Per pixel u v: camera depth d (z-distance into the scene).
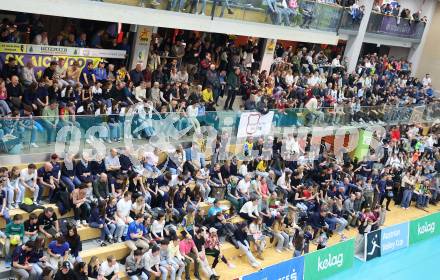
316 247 18.81
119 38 19.81
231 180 18.06
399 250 20.92
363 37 29.17
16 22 17.39
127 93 17.53
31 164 13.90
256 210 17.64
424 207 24.97
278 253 17.84
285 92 22.70
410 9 33.81
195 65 21.19
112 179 15.22
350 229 20.78
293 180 19.83
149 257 14.02
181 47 21.23
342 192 20.44
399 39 32.47
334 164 21.52
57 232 13.33
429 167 26.11
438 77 34.53
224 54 22.23
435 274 19.69
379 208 21.14
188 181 16.89
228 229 16.73
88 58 18.39
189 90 20.41
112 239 14.50
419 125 28.41
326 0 25.98
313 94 24.03
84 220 14.41
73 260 13.12
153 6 18.06
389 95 29.47
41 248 12.61
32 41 17.38
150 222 15.02
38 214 13.74
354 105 23.75
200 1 19.45
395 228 20.64
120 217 14.55
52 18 19.64
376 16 29.67
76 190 14.27
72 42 17.91
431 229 22.64
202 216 16.34
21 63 16.77
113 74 18.58
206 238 15.57
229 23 20.75
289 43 28.78
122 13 17.08
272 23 22.89
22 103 15.21
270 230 17.92
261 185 18.36
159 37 20.92
